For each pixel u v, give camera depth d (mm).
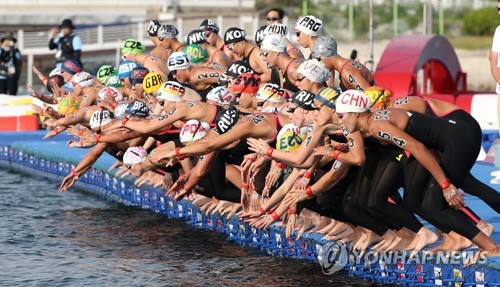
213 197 25312
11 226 26656
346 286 19438
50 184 35875
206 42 29766
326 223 21422
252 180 21562
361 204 18969
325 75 21344
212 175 22969
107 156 34812
